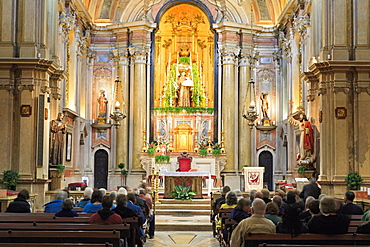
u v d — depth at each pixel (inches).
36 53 748.6
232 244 331.0
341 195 698.8
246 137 1170.0
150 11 1196.5
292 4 1015.0
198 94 1198.3
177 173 896.9
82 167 1140.5
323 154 751.1
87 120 1167.6
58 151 839.7
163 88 1218.0
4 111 734.5
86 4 1160.2
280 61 1180.5
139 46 1162.6
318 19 840.3
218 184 1127.0
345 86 735.7
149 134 1173.7
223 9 1195.3
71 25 1013.8
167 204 868.0
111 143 1171.9
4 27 742.5
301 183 805.2
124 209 418.0
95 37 1192.2
